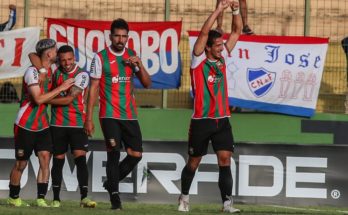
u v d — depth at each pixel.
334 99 41.53
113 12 42.69
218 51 28.78
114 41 28.73
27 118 30.36
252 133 40.59
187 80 41.50
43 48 30.34
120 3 42.72
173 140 38.09
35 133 30.67
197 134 28.97
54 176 32.38
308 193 38.22
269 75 40.44
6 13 42.12
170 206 36.19
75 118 32.38
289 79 40.47
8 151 38.00
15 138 30.70
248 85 40.41
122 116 28.75
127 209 29.33
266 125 40.56
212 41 28.70
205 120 28.83
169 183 38.06
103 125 28.78
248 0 43.03
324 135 40.53
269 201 38.19
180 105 41.47
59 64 32.03
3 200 36.12
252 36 40.44
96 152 37.94
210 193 37.75
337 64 41.72
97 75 28.73
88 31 40.19
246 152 38.22
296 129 40.59
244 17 41.34
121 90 28.80
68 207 30.17
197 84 28.89
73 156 34.00
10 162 38.03
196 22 43.25
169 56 40.31
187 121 40.41
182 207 29.86
